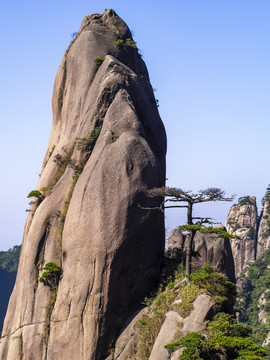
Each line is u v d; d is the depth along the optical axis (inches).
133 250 2010.3
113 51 2536.9
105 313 1951.3
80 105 2434.8
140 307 2010.3
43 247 2210.9
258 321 6535.4
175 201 1978.3
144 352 1815.9
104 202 2016.5
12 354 2113.7
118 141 2122.3
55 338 1998.0
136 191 2026.3
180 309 1797.5
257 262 7662.4
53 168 2399.1
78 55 2564.0
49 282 2113.7
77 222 2064.5
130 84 2390.5
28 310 2142.0
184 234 2415.1
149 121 2396.7
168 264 2143.2
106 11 2723.9
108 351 1934.1
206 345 1604.3
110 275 1964.8
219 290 1845.5
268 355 1635.1
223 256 2343.8
